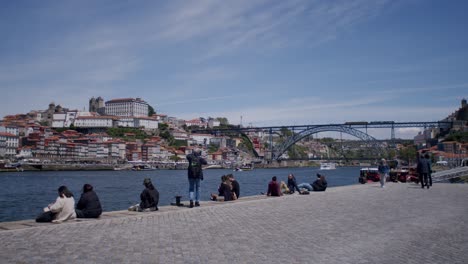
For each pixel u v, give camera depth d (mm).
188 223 13766
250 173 190375
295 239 11211
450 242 11008
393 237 11617
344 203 20562
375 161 195000
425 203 20453
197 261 8719
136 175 154000
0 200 55500
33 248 9727
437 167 153500
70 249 9664
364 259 9094
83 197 14727
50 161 190875
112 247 9945
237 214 16203
